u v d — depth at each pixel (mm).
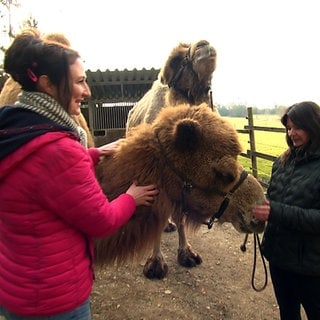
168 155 2402
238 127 8328
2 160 1537
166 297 4051
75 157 1568
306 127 2395
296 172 2523
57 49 1630
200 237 5695
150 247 2604
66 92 1668
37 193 1557
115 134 10703
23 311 1633
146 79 10070
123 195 2031
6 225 1631
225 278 4445
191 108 2551
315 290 2498
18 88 3676
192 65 4531
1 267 1684
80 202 1580
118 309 3842
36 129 1529
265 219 2426
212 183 2375
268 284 4277
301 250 2461
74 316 1715
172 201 2568
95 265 2535
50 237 1610
